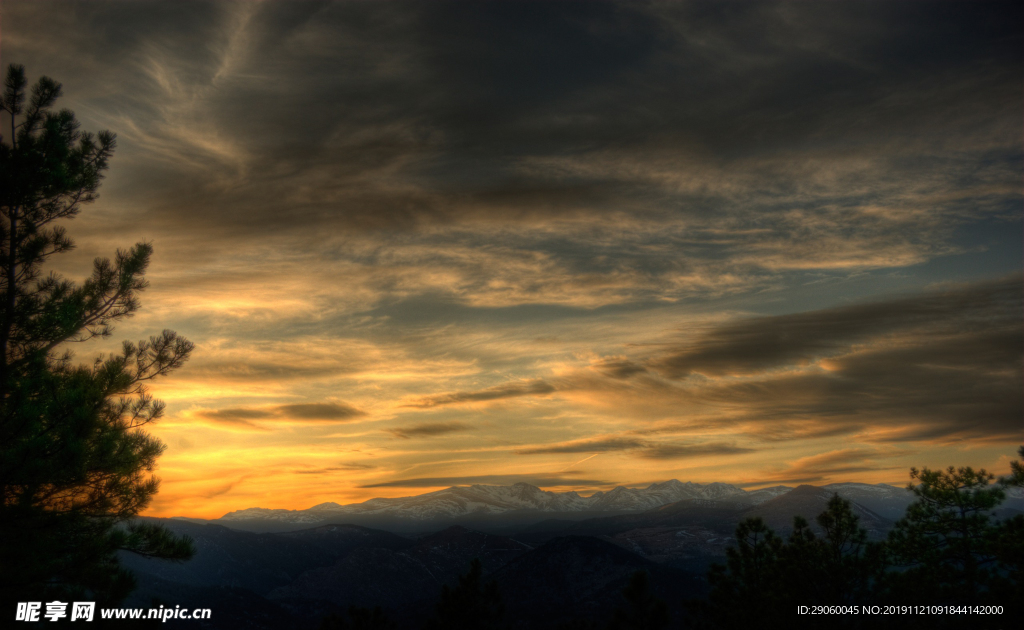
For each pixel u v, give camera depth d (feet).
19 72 68.49
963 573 67.10
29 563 52.54
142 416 64.75
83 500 59.21
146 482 62.54
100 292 69.72
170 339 67.87
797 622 64.44
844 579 64.28
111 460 58.03
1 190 63.10
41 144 66.49
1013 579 61.57
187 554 61.52
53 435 53.72
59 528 56.18
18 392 53.52
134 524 61.57
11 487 54.24
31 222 66.59
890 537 75.87
